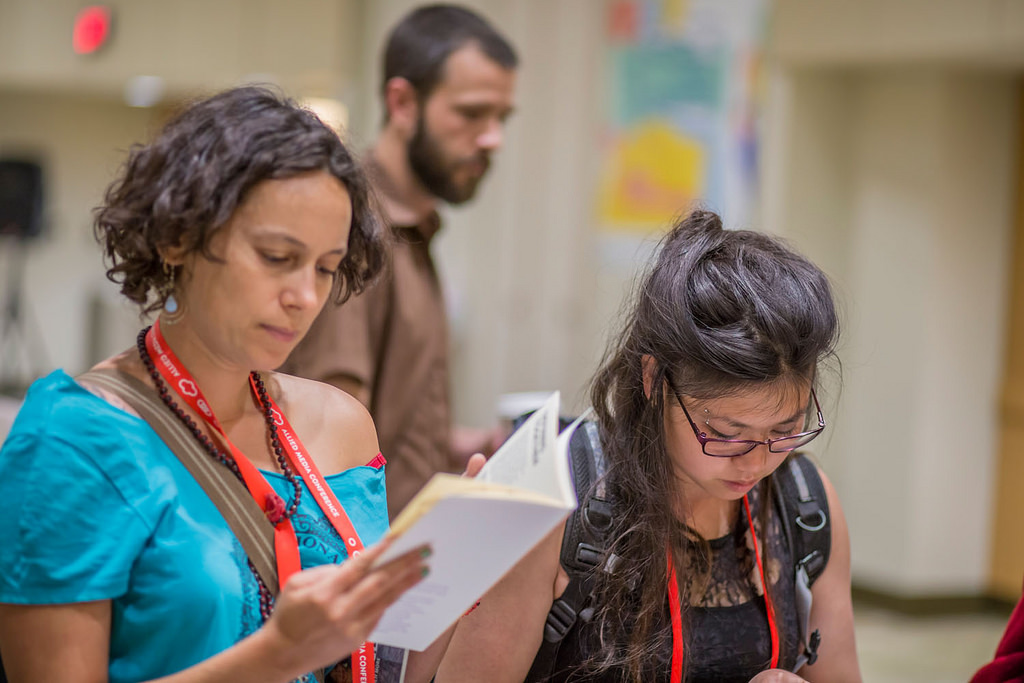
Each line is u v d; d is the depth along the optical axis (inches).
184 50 256.1
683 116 242.5
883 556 233.9
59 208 321.7
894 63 216.7
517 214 243.8
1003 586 231.6
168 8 257.9
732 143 238.8
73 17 272.5
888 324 232.2
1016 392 228.4
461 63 110.0
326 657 45.4
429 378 108.0
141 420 52.3
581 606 63.8
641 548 63.7
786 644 68.5
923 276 225.8
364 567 44.2
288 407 60.7
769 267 62.6
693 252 64.1
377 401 105.0
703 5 239.1
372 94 237.8
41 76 279.6
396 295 105.0
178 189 49.4
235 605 51.1
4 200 299.0
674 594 64.3
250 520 53.2
